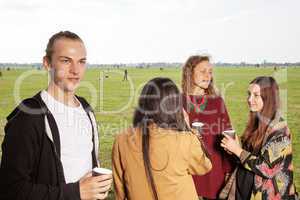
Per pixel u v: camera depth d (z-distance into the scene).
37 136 1.84
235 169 3.24
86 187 1.89
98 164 2.33
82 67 2.07
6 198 1.76
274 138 2.84
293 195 2.90
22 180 1.76
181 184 2.29
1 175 1.77
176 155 2.26
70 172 2.02
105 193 1.99
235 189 3.13
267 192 2.88
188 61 3.81
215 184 3.56
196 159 2.35
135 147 2.31
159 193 2.26
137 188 2.32
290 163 2.87
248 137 3.15
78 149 2.08
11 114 1.88
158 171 2.25
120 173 2.47
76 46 2.02
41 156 1.86
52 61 2.02
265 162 2.84
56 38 2.03
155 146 2.26
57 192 1.82
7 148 1.79
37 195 1.77
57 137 1.92
